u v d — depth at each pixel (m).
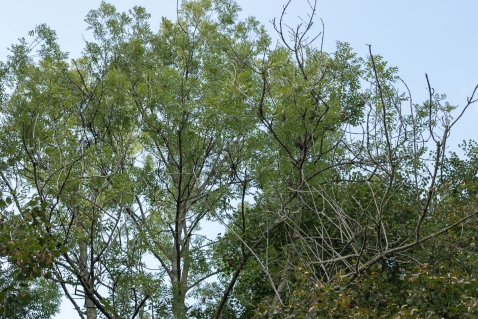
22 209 10.38
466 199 12.73
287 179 12.20
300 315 9.10
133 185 12.90
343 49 12.95
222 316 14.02
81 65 16.25
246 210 13.86
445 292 9.75
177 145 13.72
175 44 16.14
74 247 11.59
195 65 15.67
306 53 11.80
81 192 11.73
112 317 11.75
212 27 15.78
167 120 13.56
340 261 13.26
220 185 13.77
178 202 13.55
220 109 11.88
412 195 13.31
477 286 9.52
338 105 11.92
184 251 14.46
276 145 12.50
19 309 12.87
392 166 9.56
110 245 11.95
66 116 13.78
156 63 16.16
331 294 9.36
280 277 12.75
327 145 12.68
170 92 13.88
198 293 14.41
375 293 10.95
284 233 13.86
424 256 12.36
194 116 13.59
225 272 14.35
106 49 16.39
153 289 11.95
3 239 9.55
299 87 11.14
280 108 11.12
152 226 14.14
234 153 13.35
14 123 13.05
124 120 14.55
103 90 14.48
